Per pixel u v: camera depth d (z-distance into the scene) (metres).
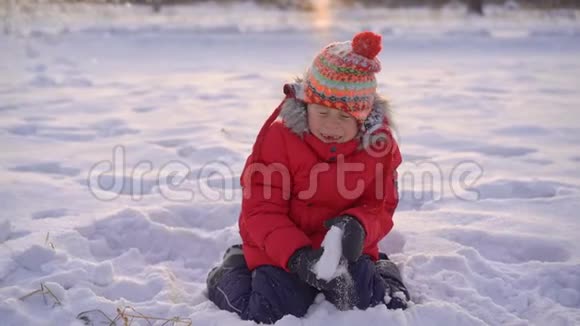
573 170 4.32
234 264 2.63
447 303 2.42
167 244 3.17
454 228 3.22
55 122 5.73
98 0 19.27
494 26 17.28
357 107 2.38
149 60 10.90
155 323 2.41
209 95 7.25
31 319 2.39
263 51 12.30
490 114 6.23
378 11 23.42
